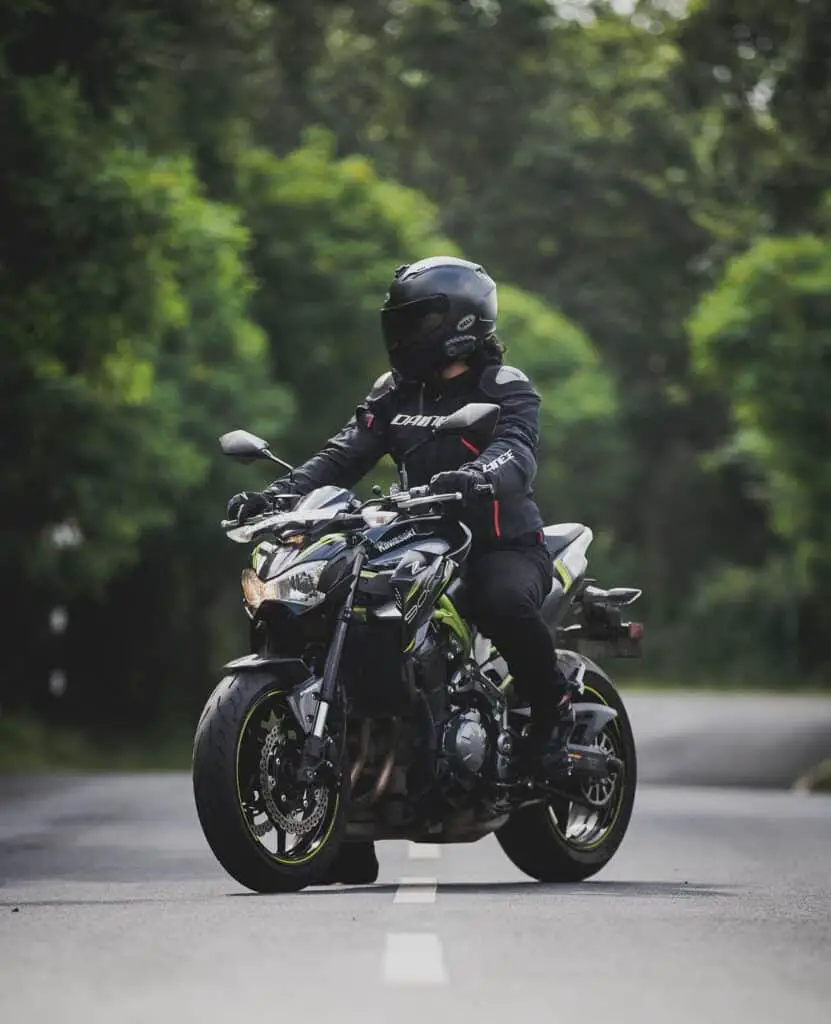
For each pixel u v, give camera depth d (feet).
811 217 233.96
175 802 124.77
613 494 480.23
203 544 283.59
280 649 59.52
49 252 176.45
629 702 401.49
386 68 453.17
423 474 63.10
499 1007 38.17
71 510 210.79
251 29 309.83
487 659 63.46
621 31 481.05
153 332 184.65
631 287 489.67
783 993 40.34
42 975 42.11
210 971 42.42
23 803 124.16
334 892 59.36
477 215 470.39
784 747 269.85
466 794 61.31
